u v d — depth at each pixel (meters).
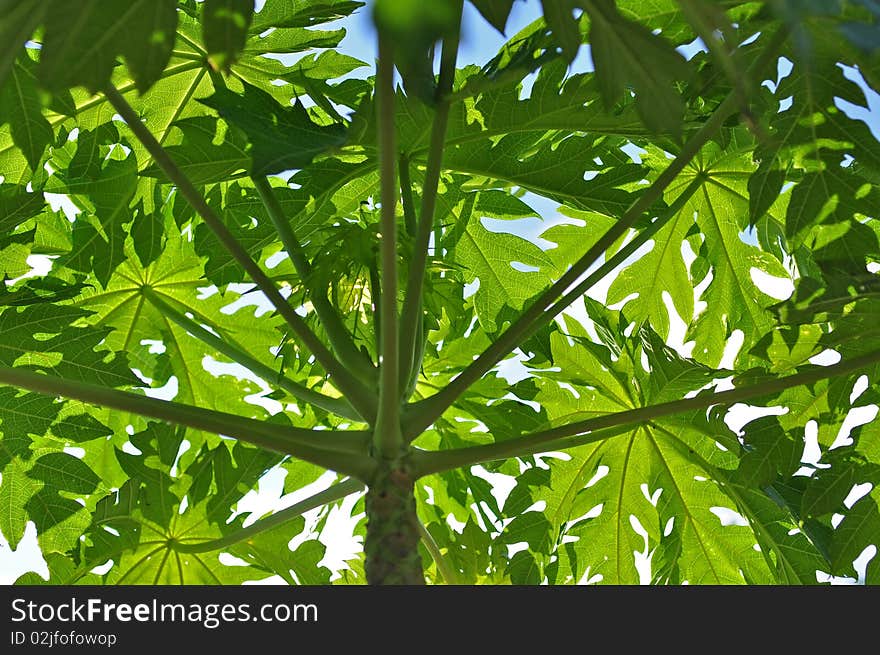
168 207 3.14
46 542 2.64
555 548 3.19
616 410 3.12
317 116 2.77
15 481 2.64
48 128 1.93
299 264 2.31
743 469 2.64
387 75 1.49
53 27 1.22
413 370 2.23
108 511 2.57
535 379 3.14
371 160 2.48
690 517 3.16
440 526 3.30
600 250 2.08
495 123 2.33
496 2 1.29
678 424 3.00
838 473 2.65
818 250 2.10
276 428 2.01
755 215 2.13
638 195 2.60
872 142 2.00
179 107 2.73
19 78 1.87
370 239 2.32
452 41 1.75
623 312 3.32
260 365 2.49
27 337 2.53
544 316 2.20
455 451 2.02
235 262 2.70
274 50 2.62
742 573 3.15
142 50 1.31
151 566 2.66
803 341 2.52
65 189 2.74
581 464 3.13
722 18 1.10
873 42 1.01
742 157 2.98
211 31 1.39
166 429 2.69
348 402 2.31
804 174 2.07
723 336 3.24
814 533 2.78
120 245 2.81
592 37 1.34
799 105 2.05
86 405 2.71
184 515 2.64
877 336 2.49
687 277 3.29
